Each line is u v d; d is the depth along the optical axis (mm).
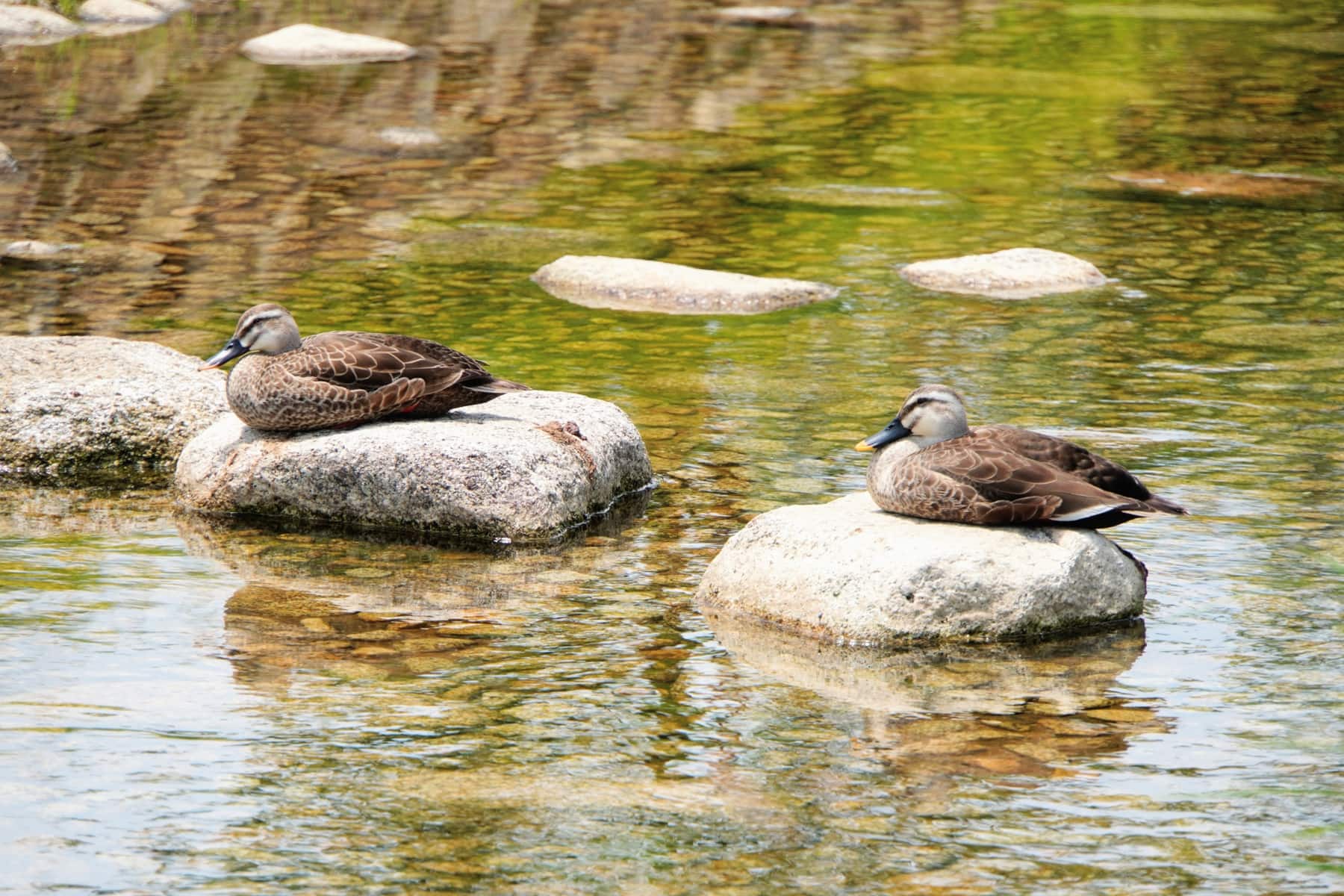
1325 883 8172
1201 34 42688
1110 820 8812
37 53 34906
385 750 9547
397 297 20703
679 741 9711
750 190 27000
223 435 13984
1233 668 10828
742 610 11711
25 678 10383
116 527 13344
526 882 8125
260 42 35875
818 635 11273
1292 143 30859
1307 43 41500
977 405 16828
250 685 10391
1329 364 18469
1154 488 14344
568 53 37719
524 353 18547
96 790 8953
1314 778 9289
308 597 11914
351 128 29812
